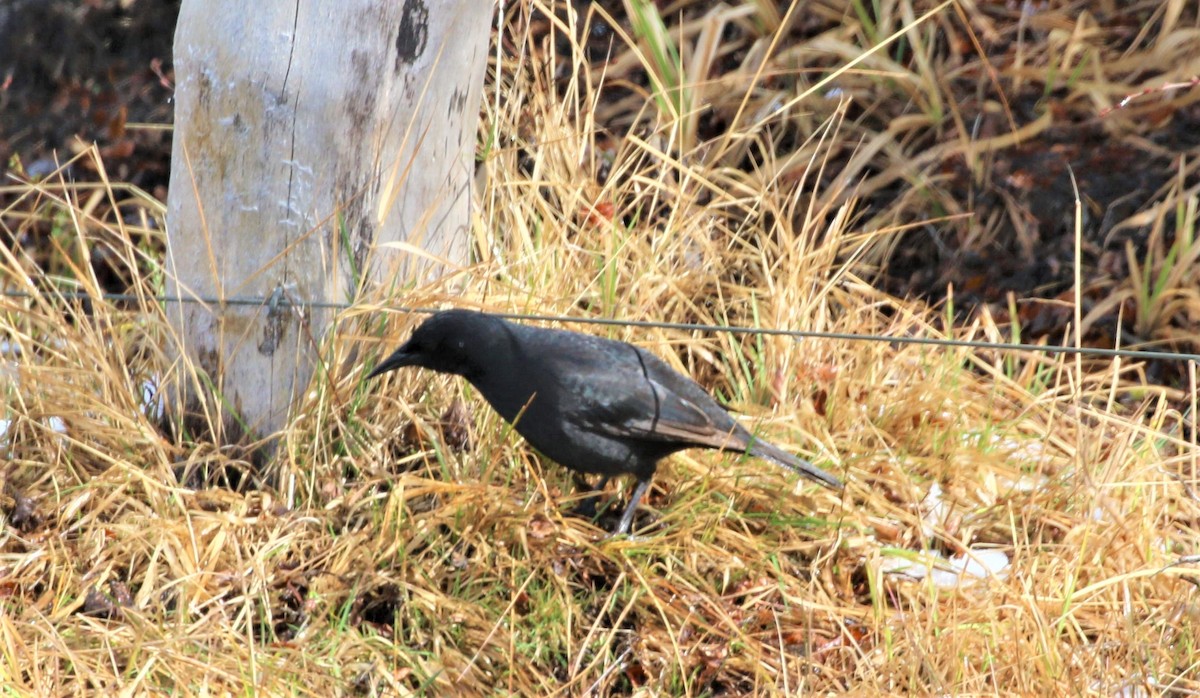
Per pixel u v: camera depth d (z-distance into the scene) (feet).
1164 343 42.45
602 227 39.47
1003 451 36.09
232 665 26.91
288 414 32.17
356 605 29.01
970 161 46.44
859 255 44.80
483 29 33.47
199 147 31.37
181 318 32.55
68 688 25.93
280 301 31.83
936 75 48.88
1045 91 48.26
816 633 29.84
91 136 49.57
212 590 28.76
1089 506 32.58
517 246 38.11
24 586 28.94
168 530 29.30
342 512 30.99
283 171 31.17
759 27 50.08
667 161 40.40
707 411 32.07
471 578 29.86
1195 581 30.48
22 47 50.96
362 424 32.30
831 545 31.78
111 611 28.30
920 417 36.63
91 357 33.09
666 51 48.65
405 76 31.63
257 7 30.35
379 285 32.83
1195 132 46.60
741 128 47.88
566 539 31.01
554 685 28.04
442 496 31.40
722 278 41.93
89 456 31.99
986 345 32.09
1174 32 48.47
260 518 30.14
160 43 51.67
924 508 33.91
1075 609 29.17
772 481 33.12
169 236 32.76
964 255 45.14
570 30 44.45
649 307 37.88
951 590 30.68
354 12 30.48
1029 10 50.31
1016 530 33.19
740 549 31.81
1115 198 45.44
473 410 33.94
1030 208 45.47
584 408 30.96
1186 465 36.11
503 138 43.14
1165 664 28.78
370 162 31.65
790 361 36.88
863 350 37.73
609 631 29.25
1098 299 43.86
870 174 47.57
